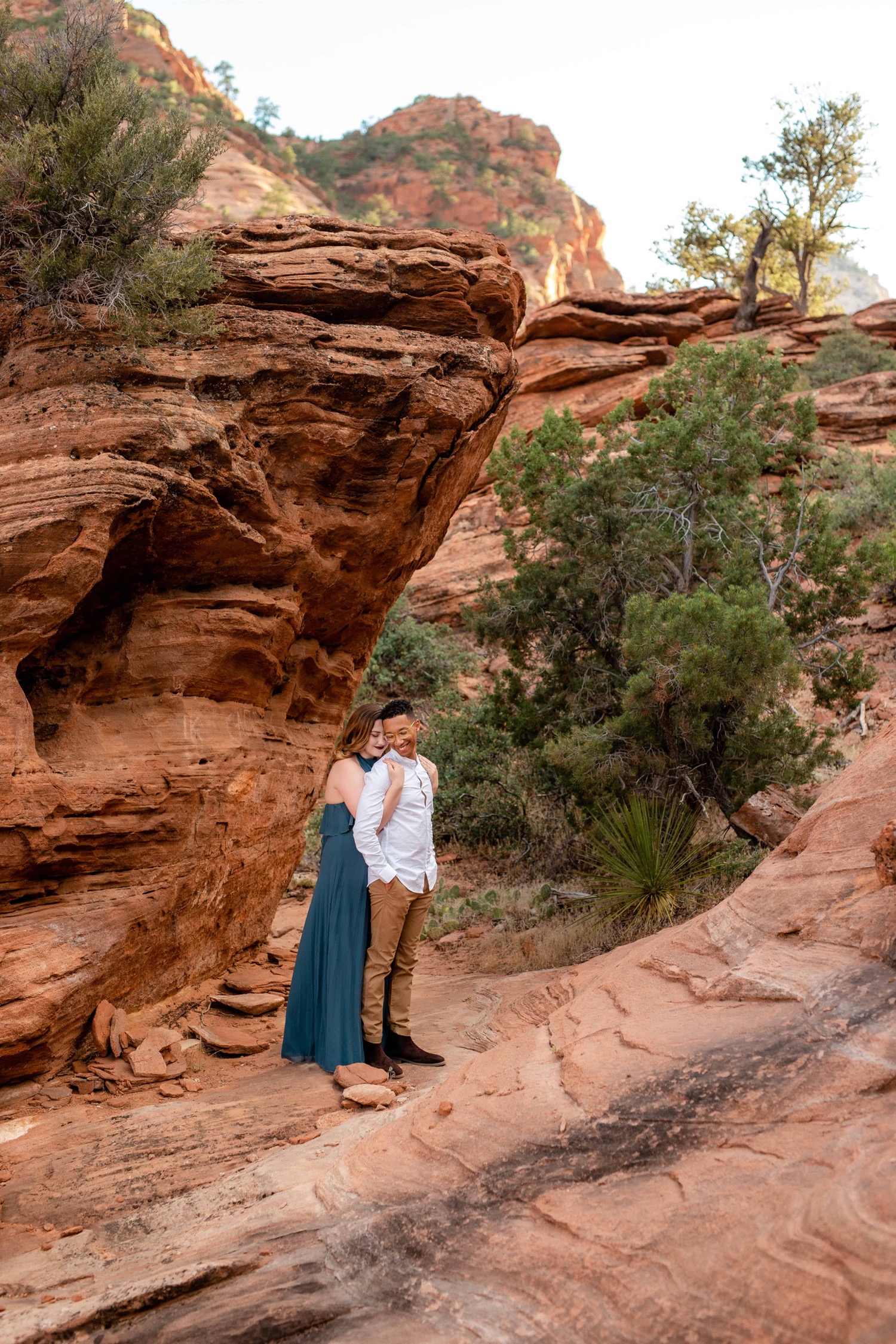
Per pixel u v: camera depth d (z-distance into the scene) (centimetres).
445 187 12769
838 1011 302
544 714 1063
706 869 763
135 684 548
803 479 1075
